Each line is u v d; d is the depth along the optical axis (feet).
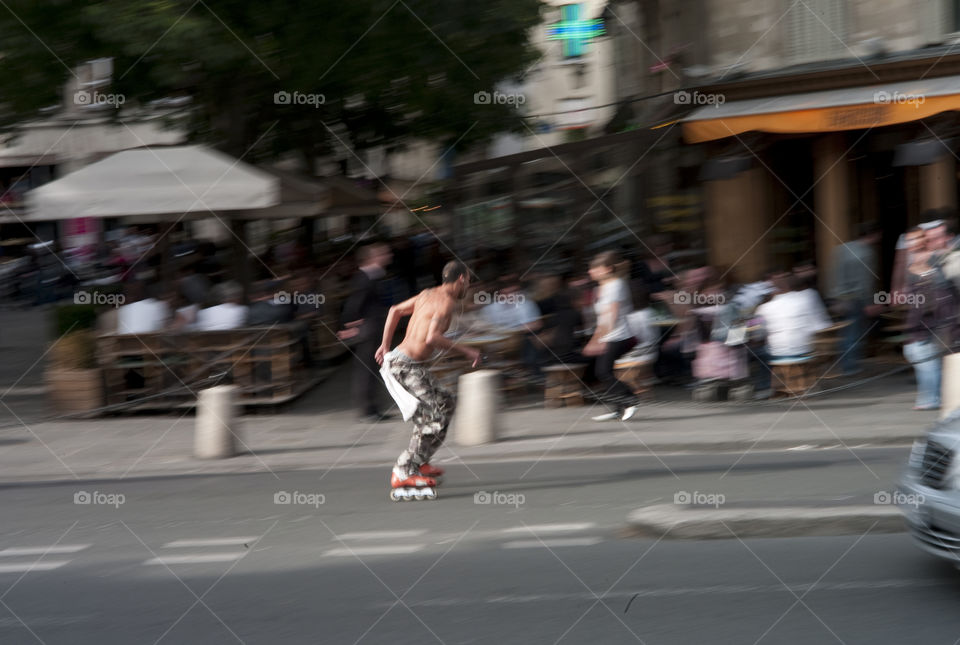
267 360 42.91
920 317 36.24
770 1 53.36
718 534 22.35
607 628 17.42
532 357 43.57
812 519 22.15
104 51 47.60
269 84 53.52
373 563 21.77
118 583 21.21
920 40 49.57
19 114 53.31
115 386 42.96
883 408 37.47
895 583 18.85
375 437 36.83
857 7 51.13
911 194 52.70
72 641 17.95
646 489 27.50
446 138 63.93
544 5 55.31
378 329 39.86
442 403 27.61
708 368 40.78
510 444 34.53
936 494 17.60
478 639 17.20
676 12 63.57
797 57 52.65
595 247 52.08
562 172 51.39
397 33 50.29
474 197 53.98
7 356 61.41
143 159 43.14
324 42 48.96
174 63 46.62
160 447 36.40
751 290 43.16
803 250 55.26
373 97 55.31
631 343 37.76
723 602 18.35
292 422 40.37
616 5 79.36
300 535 24.35
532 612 18.35
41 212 42.78
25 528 26.12
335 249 72.54
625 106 70.28
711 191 56.49
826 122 48.75
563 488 28.14
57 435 39.22
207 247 61.62
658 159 53.72
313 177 53.57
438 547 22.82
